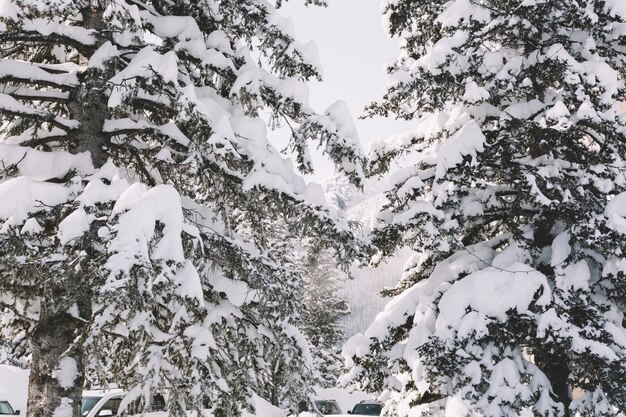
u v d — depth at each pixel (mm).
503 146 11359
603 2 11430
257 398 10617
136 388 7480
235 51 10031
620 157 11375
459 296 10734
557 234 11703
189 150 8484
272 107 9766
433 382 10930
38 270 6719
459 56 11992
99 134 8969
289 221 9375
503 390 10000
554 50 11195
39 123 8781
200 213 9688
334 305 40750
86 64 9516
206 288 9039
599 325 10117
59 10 6430
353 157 9258
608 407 10148
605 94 11047
